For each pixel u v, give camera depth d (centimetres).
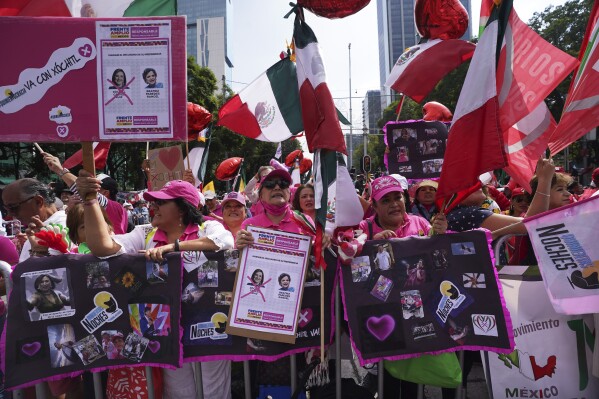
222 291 292
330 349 342
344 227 299
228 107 548
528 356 305
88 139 250
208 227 312
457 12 425
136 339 281
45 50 248
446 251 300
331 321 302
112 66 249
